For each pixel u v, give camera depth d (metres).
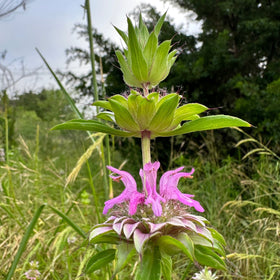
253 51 4.70
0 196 2.83
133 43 1.28
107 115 1.43
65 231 2.34
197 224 1.34
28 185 3.70
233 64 4.64
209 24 4.90
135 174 4.96
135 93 1.28
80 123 1.37
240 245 2.96
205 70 4.57
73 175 1.93
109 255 1.41
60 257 2.62
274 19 4.86
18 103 8.23
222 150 4.66
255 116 4.33
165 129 1.33
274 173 3.59
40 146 6.69
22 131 7.72
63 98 7.93
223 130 4.61
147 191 1.30
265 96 4.33
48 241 2.54
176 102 1.24
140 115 1.30
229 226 3.48
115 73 4.89
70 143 7.41
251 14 4.93
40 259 2.48
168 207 1.35
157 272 1.23
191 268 2.83
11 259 2.34
